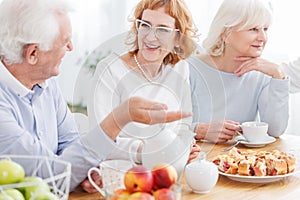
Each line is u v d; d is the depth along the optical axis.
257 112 2.52
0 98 1.60
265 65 2.36
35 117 1.72
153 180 1.30
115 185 1.32
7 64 1.62
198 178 1.53
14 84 1.64
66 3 1.59
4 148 1.53
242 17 2.29
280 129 2.31
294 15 3.10
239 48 2.34
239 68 2.37
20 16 1.53
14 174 1.18
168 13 1.67
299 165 1.81
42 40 1.54
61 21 1.57
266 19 2.31
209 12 3.49
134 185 1.26
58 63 1.64
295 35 3.12
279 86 2.33
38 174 1.51
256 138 2.09
